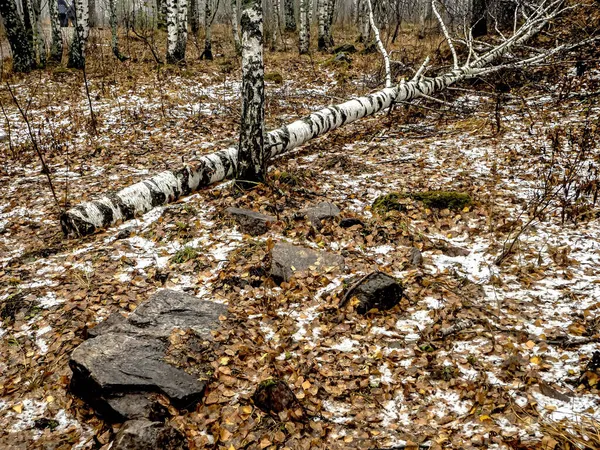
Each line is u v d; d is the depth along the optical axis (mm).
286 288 5062
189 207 6906
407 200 6543
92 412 3637
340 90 14039
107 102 13500
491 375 3750
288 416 3492
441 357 4008
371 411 3564
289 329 4508
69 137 10680
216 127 11336
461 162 8164
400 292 4754
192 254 5762
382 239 5867
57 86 15039
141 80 15961
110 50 21859
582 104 10242
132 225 6602
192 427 3461
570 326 4164
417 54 16750
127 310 4910
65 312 4863
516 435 3166
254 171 7129
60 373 4078
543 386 3537
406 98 10492
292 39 26906
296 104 12945
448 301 4699
